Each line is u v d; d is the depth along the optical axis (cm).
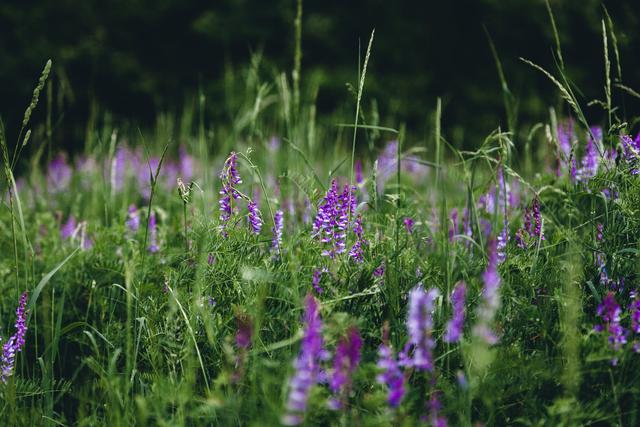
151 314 154
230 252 152
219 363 147
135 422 142
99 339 162
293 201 181
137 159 275
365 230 163
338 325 137
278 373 142
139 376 150
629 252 152
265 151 222
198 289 145
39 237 199
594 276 152
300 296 149
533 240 157
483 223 176
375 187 165
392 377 132
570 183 168
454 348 144
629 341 141
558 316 148
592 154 169
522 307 148
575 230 160
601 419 138
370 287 149
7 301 172
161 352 152
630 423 140
